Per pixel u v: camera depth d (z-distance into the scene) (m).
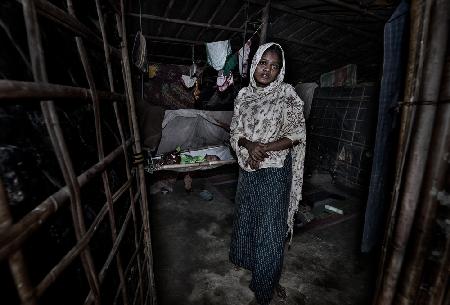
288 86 1.87
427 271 0.73
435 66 0.65
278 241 1.88
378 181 1.21
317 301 2.13
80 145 0.83
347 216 3.69
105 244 0.98
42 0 0.64
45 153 0.65
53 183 0.66
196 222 3.40
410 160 0.72
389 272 0.81
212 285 2.29
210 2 3.53
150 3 3.52
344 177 5.06
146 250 1.73
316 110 5.89
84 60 0.87
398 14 0.99
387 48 1.06
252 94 1.99
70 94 0.74
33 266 0.56
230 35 4.70
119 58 1.33
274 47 1.81
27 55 0.61
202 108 6.45
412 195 0.72
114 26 1.33
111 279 1.03
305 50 5.59
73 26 0.80
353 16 4.02
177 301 2.12
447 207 0.67
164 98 6.13
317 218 3.61
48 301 0.61
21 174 0.56
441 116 0.65
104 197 0.99
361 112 4.84
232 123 2.09
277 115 1.83
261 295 1.96
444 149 0.65
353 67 5.91
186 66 6.14
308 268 2.53
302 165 2.00
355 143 4.90
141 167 1.58
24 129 0.59
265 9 3.65
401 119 0.77
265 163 1.84
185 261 2.61
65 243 0.69
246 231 2.12
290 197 2.07
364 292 2.24
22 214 0.54
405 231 0.75
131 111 1.46
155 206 3.83
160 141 4.35
